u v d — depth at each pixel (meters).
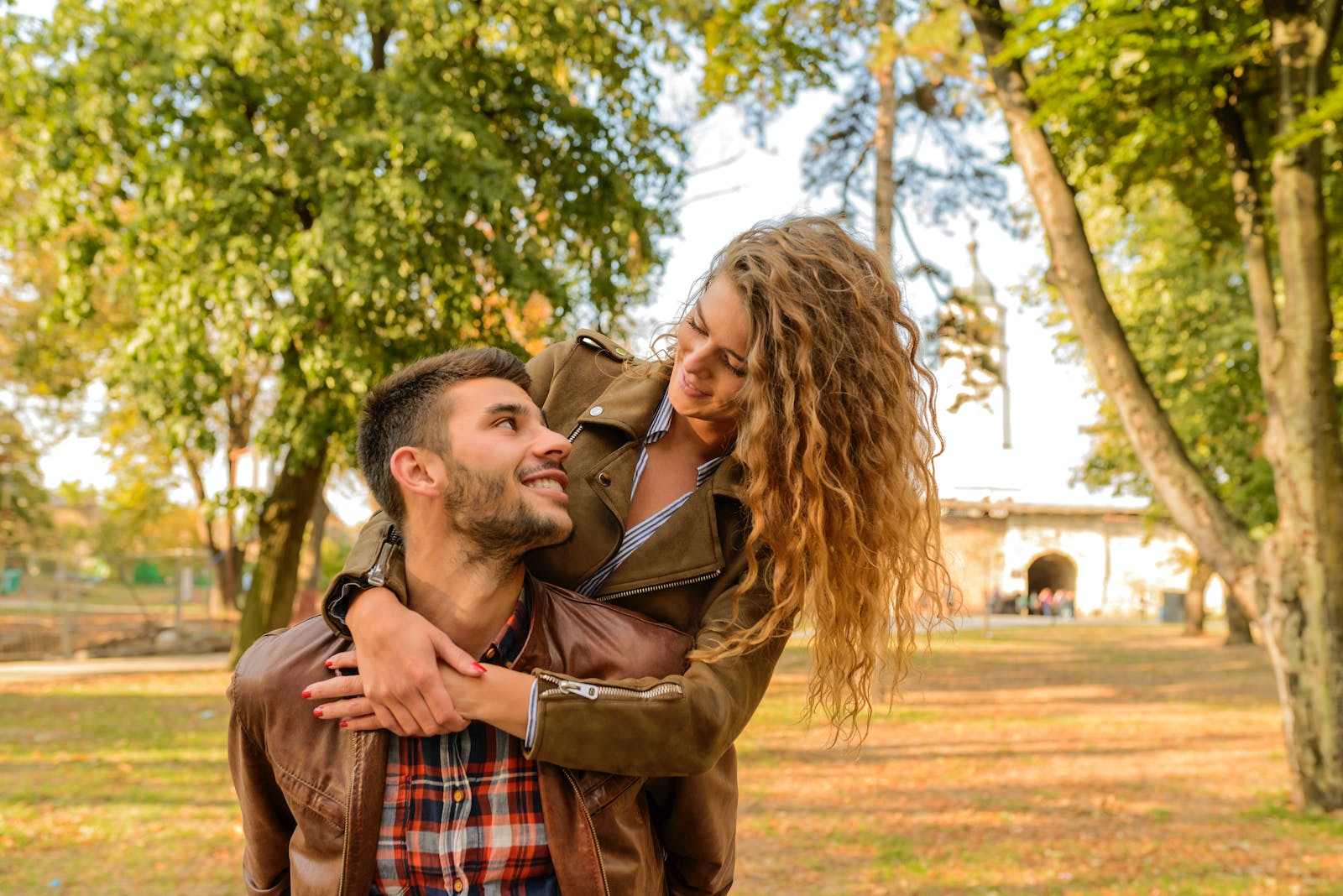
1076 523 54.97
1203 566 32.66
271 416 15.12
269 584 17.14
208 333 15.96
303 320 13.20
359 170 13.19
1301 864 6.55
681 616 1.79
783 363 1.65
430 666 1.50
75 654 21.92
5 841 6.79
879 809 8.10
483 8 14.88
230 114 13.70
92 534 33.03
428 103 13.81
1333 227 9.62
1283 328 8.00
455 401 1.57
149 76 13.09
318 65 14.69
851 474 1.72
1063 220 8.38
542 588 1.68
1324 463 7.91
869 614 1.76
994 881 6.20
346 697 1.58
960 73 10.77
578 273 16.23
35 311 22.00
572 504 1.78
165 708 13.70
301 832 1.61
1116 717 14.04
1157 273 18.05
